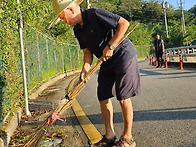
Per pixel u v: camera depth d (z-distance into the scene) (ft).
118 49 9.17
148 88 22.65
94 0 165.68
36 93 22.89
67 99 8.86
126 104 9.31
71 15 8.63
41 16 41.06
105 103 9.80
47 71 32.99
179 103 15.76
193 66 42.27
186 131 10.83
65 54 50.19
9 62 14.10
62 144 10.50
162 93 19.61
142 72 40.01
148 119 13.03
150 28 154.81
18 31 17.57
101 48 9.09
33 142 8.64
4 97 12.37
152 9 207.21
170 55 56.49
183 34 125.70
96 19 8.72
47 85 30.58
